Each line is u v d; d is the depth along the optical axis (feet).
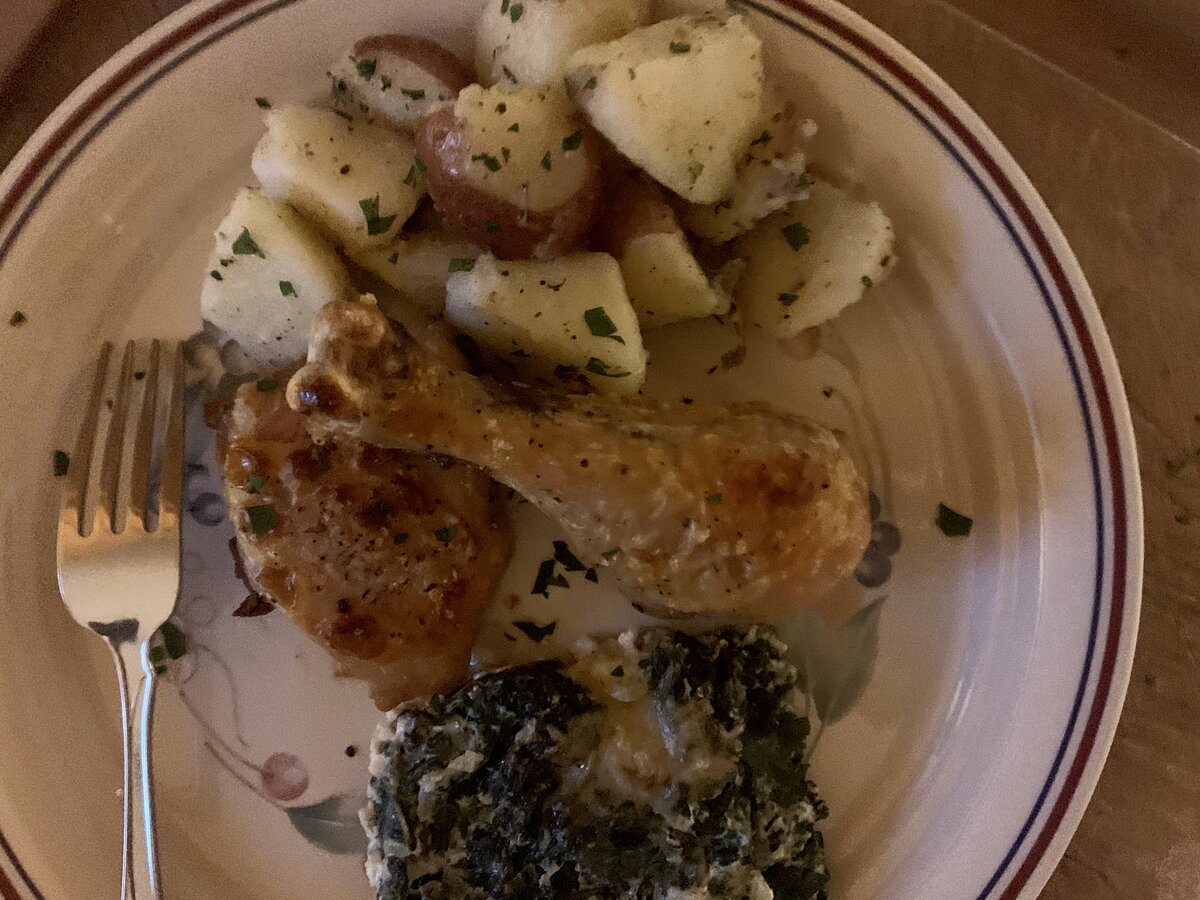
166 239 0.71
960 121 0.65
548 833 0.67
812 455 0.64
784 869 0.69
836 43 0.65
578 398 0.65
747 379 0.72
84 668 0.71
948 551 0.71
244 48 0.67
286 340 0.69
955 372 0.70
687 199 0.64
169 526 0.69
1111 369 0.64
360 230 0.65
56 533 0.70
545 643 0.73
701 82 0.59
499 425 0.60
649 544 0.62
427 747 0.68
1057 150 0.75
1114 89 0.75
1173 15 0.74
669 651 0.69
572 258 0.63
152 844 0.66
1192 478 0.74
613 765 0.68
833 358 0.71
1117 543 0.65
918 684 0.71
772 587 0.64
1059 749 0.66
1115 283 0.74
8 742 0.69
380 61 0.64
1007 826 0.67
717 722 0.68
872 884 0.70
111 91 0.66
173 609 0.69
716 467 0.62
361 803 0.71
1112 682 0.65
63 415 0.71
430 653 0.67
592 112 0.60
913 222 0.68
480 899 0.68
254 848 0.71
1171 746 0.74
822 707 0.72
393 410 0.58
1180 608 0.74
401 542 0.65
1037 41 0.75
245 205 0.64
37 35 0.72
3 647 0.69
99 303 0.71
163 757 0.71
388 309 0.69
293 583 0.65
